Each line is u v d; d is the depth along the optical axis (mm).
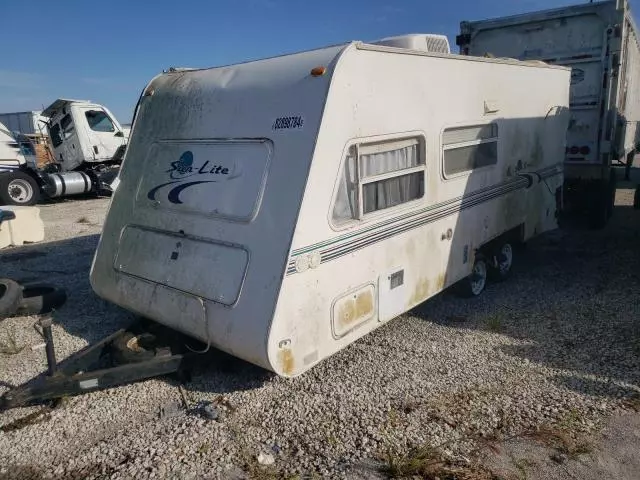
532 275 6883
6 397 3695
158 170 4613
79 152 15234
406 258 4562
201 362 4254
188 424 3688
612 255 7656
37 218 9656
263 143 3840
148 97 4922
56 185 14367
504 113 5961
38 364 4613
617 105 8414
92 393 4109
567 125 7754
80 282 6953
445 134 4938
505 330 5152
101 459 3348
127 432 3621
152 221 4539
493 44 9156
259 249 3656
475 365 4441
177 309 4098
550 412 3732
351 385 4141
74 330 5328
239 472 3199
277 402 3928
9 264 8008
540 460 3238
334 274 3820
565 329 5125
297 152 3637
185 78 4750
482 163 5676
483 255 6023
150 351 4164
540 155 7004
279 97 3844
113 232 4887
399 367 4422
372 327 4258
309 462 3273
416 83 4441
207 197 4113
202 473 3195
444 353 4668
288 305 3520
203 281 3934
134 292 4520
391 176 4293
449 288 6145
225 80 4348
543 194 7246
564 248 8172
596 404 3812
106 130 15734
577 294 6090
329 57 3742
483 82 5473
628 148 10898
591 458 3246
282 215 3596
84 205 14406
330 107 3623
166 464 3277
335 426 3621
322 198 3648
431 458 3256
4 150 13633
